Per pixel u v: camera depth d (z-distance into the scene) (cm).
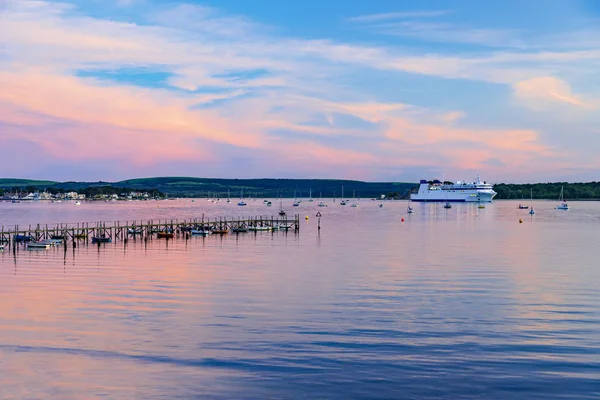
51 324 4009
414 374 3136
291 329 3909
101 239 10019
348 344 3597
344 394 2905
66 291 5147
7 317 4181
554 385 2991
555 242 10344
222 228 13488
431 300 4812
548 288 5362
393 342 3644
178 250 8688
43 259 7475
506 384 3005
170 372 3161
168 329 3900
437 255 8081
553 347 3544
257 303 4681
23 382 3031
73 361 3309
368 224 16412
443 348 3531
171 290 5219
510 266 6881
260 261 7325
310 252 8450
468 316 4266
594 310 4462
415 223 17000
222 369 3200
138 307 4516
